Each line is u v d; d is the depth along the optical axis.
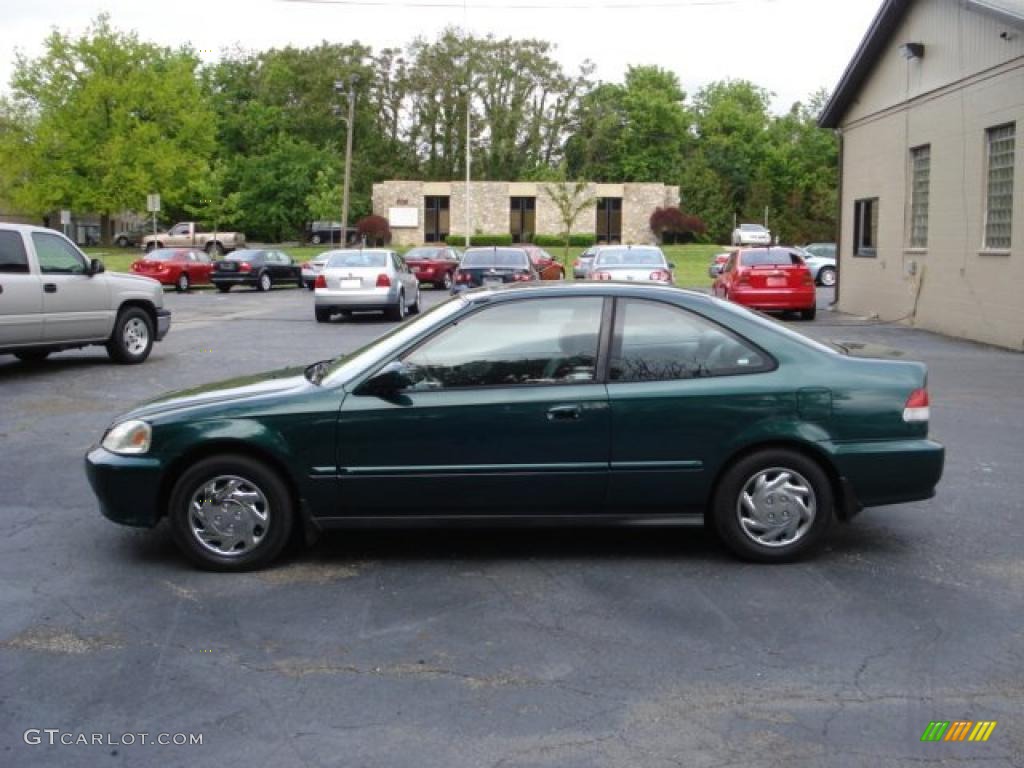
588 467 5.73
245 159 73.94
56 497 7.54
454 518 5.80
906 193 20.86
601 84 93.44
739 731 3.92
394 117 89.50
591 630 4.92
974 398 11.56
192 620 5.11
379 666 4.54
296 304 29.12
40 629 5.00
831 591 5.43
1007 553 6.09
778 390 5.74
